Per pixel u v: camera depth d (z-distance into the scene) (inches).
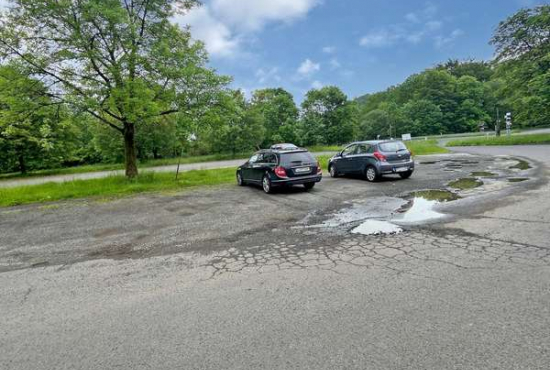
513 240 186.9
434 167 624.1
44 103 507.2
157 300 139.4
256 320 118.3
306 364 92.9
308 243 208.5
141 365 97.0
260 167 452.8
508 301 120.8
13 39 476.7
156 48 517.7
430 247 185.5
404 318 113.7
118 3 491.5
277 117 2308.1
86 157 1931.6
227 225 269.7
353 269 161.0
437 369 87.7
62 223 312.5
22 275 179.6
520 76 1170.0
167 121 643.5
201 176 646.5
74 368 97.3
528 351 93.0
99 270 180.9
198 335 111.0
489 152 915.4
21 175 1298.0
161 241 232.7
